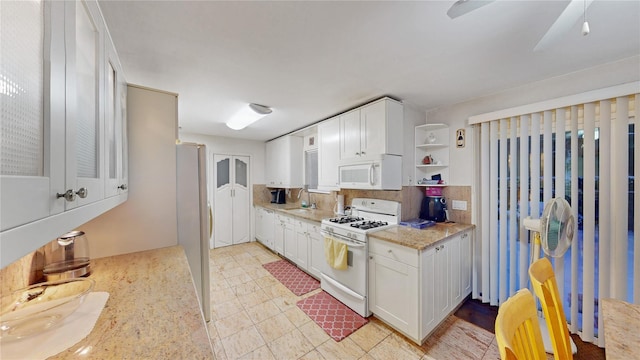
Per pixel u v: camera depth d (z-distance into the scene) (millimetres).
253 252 4230
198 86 2121
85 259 1326
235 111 2869
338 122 2955
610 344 838
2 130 378
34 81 466
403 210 2643
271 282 2984
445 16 1231
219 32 1356
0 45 383
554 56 1643
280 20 1260
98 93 866
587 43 1481
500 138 2275
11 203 371
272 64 1737
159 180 1745
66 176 573
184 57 1625
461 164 2600
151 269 1351
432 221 2605
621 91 1624
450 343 1858
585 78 1831
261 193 5039
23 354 671
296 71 1852
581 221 1847
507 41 1460
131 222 1650
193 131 4074
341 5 1154
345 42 1469
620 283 1667
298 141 4277
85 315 887
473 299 2492
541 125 2035
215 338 1937
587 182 1794
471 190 2521
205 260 1967
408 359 1702
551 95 1991
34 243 434
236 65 1748
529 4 1138
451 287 2184
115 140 1168
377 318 2188
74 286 1071
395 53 1599
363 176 2596
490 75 1944
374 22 1280
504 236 2262
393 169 2486
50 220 494
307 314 2264
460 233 2305
